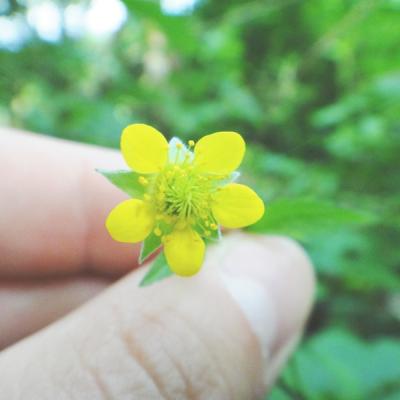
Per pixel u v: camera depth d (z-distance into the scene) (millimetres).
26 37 107
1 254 56
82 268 59
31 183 56
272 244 49
